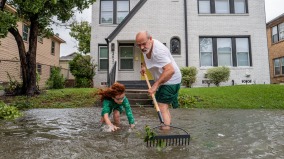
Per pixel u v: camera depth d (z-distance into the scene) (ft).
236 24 49.42
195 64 48.21
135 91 33.99
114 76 40.14
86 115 20.62
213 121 17.31
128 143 10.64
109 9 53.21
